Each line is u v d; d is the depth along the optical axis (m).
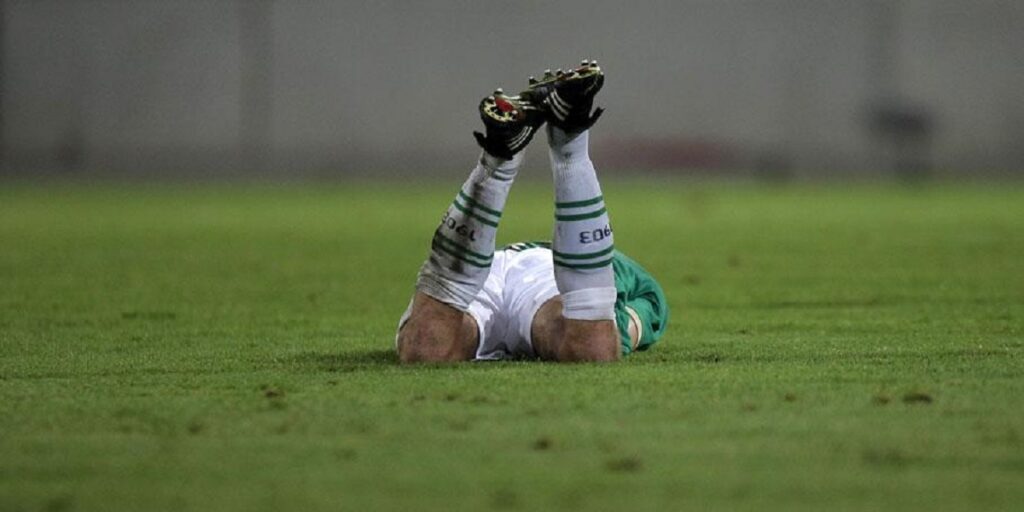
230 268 46.00
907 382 17.91
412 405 16.11
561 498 11.82
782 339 24.72
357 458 13.36
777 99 152.00
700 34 152.38
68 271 44.69
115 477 12.75
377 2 151.12
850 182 142.00
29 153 145.25
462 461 13.18
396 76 151.75
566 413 15.48
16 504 11.88
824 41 151.50
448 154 152.50
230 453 13.65
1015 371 19.12
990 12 149.88
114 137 146.62
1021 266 44.25
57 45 145.38
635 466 12.88
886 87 151.12
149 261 49.06
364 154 151.25
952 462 13.02
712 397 16.53
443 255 19.70
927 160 150.75
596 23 152.38
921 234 61.84
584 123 18.83
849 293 35.75
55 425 15.20
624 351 20.94
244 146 149.12
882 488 12.12
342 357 21.61
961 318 28.91
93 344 24.62
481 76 152.50
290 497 11.95
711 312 31.38
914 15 150.38
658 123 152.25
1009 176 149.75
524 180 150.62
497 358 20.47
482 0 152.38
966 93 150.38
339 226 71.38
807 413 15.42
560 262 19.58
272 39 149.50
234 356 22.05
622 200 101.44
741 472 12.68
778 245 56.09
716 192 117.12
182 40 147.75
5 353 22.94
